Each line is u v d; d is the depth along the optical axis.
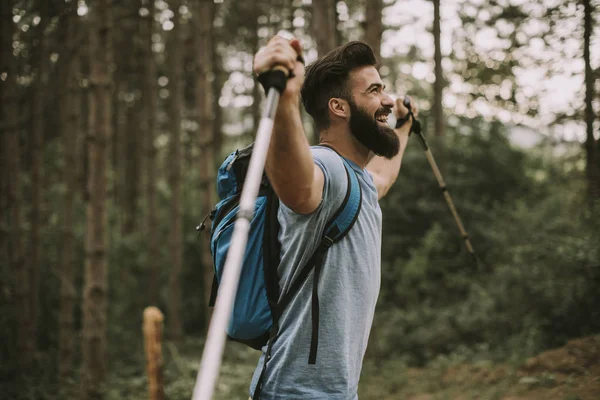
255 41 17.59
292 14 16.03
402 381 8.23
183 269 15.05
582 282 8.15
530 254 9.34
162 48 17.97
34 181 10.43
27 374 9.70
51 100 10.77
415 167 13.41
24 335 9.83
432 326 10.29
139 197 19.61
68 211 10.65
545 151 14.26
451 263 12.14
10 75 9.42
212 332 1.06
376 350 9.59
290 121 1.43
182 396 8.47
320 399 1.67
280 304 1.71
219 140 19.42
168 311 14.26
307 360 1.68
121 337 12.23
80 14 10.38
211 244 1.86
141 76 17.89
